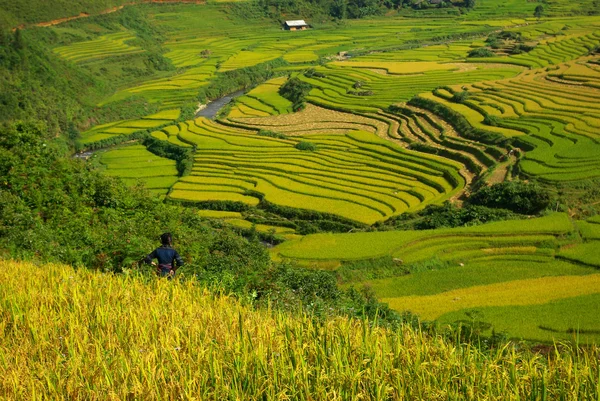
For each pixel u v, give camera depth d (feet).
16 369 24.98
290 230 167.53
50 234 69.15
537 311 84.69
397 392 22.47
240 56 423.23
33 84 271.08
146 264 44.96
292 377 22.90
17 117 241.14
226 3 533.96
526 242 125.49
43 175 90.27
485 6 552.41
